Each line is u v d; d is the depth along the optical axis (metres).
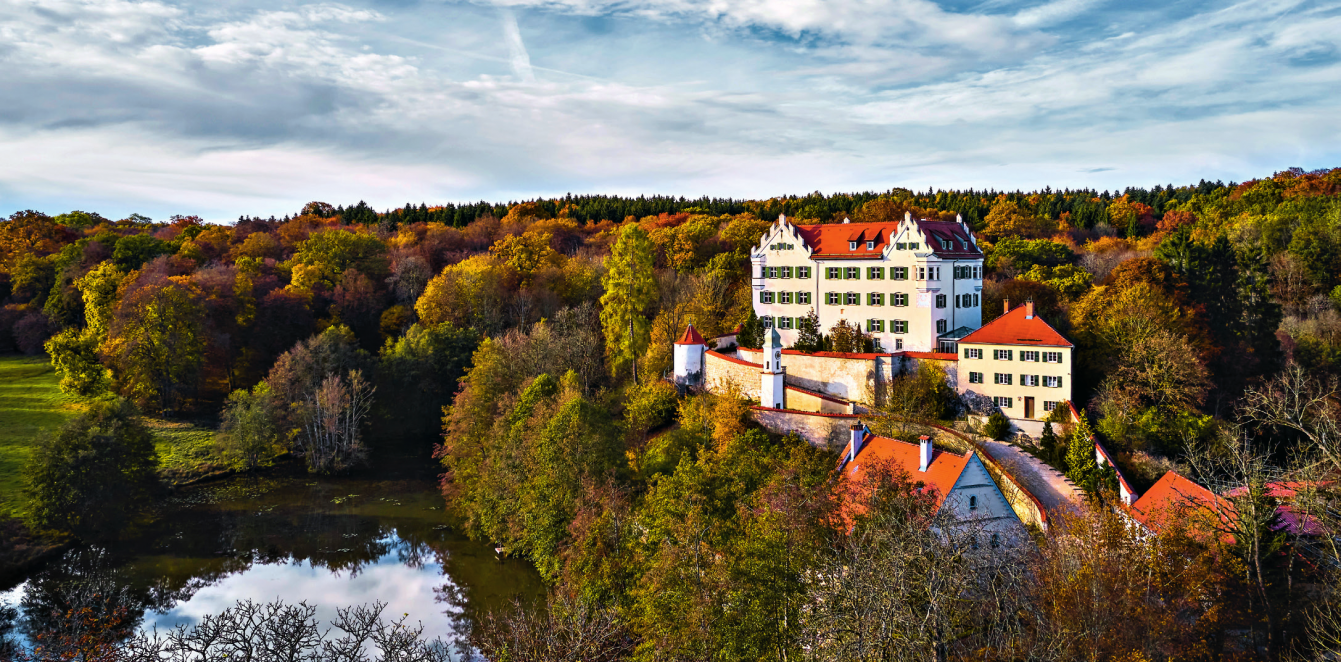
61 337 106.69
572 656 34.88
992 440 75.69
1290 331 96.44
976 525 51.94
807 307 97.75
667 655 40.47
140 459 81.31
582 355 106.00
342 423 104.25
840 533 45.97
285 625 33.53
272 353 122.06
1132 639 35.78
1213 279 93.62
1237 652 39.38
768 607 40.03
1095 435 71.81
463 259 156.38
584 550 57.19
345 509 86.50
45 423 99.56
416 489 93.00
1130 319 79.31
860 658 33.16
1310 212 122.69
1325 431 46.72
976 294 95.56
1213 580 39.72
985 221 172.88
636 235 103.06
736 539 45.53
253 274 134.12
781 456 68.38
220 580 68.81
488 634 52.62
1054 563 43.09
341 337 113.88
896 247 90.44
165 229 199.88
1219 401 81.62
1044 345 76.50
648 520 53.03
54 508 73.94
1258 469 44.72
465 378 102.56
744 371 89.06
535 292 132.38
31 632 58.16
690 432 81.06
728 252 139.75
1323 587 40.03
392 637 33.84
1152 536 45.97
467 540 77.44
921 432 74.19
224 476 96.44
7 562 69.62
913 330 89.75
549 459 67.00
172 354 108.44
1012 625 39.41
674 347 96.94
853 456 65.06
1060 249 132.50
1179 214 167.75
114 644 38.84
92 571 70.44
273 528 81.00
